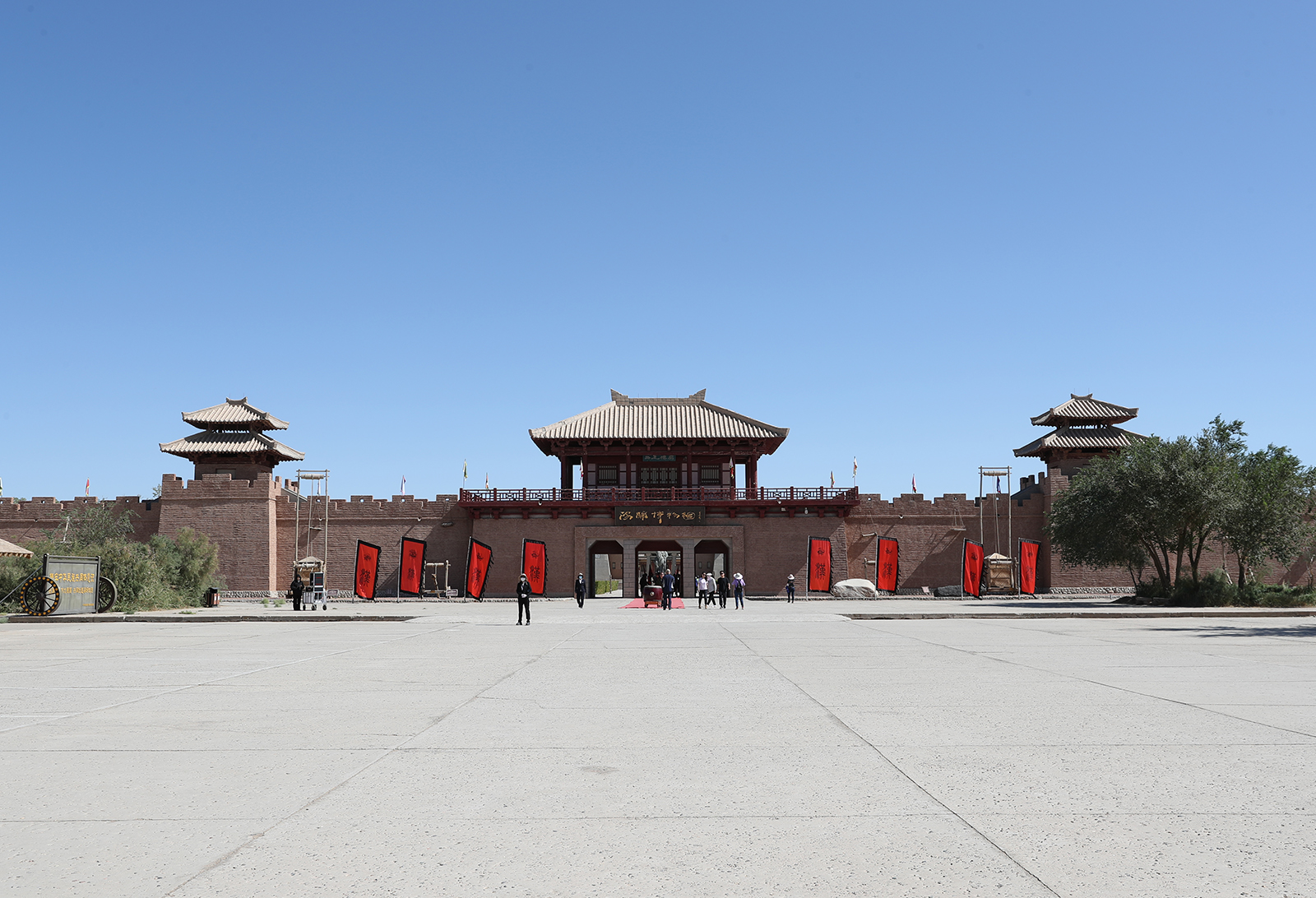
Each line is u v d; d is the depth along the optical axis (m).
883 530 63.62
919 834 5.51
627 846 5.32
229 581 60.78
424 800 6.36
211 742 8.53
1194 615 34.12
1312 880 4.67
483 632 27.19
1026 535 63.38
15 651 19.81
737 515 63.03
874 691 11.99
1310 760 7.46
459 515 63.69
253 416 63.66
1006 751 7.91
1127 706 10.48
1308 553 48.91
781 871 4.88
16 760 7.73
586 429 64.56
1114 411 64.31
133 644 22.19
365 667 15.81
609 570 98.38
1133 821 5.74
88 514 60.81
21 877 4.82
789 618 33.12
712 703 10.97
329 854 5.18
